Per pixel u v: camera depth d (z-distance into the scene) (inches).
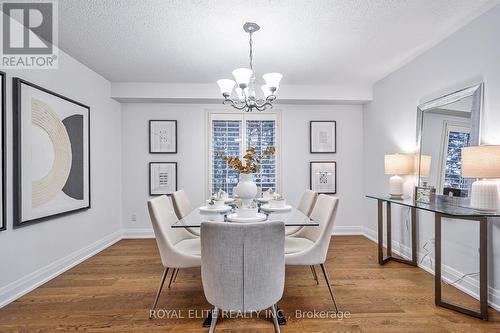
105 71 130.6
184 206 113.6
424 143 108.0
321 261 77.5
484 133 81.7
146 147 159.3
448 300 82.7
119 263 116.3
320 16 83.3
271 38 97.7
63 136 105.9
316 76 139.2
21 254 86.7
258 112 162.1
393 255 126.2
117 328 69.5
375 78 143.3
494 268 78.0
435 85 103.4
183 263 75.7
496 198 72.9
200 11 80.3
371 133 155.3
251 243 54.9
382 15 83.0
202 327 70.2
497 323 70.9
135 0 74.8
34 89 90.9
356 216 165.2
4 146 79.8
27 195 87.5
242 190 86.7
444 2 76.5
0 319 73.1
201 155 160.9
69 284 95.1
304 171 163.9
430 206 88.5
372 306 79.8
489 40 80.0
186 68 127.6
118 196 154.7
